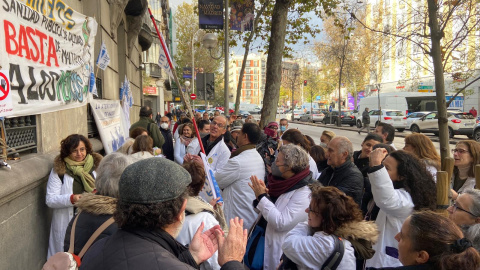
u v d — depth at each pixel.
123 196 1.56
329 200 2.41
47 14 3.87
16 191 3.21
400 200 2.87
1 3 2.87
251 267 3.29
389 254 3.00
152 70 32.94
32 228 3.67
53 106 3.94
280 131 9.47
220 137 5.36
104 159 2.39
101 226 2.10
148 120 7.89
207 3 11.88
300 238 2.48
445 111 2.96
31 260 3.62
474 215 2.45
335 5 10.20
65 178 3.64
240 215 3.88
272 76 8.74
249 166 3.91
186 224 2.31
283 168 3.30
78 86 4.83
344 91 64.50
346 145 3.64
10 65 2.99
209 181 3.12
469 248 1.78
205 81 13.09
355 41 24.66
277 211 3.17
